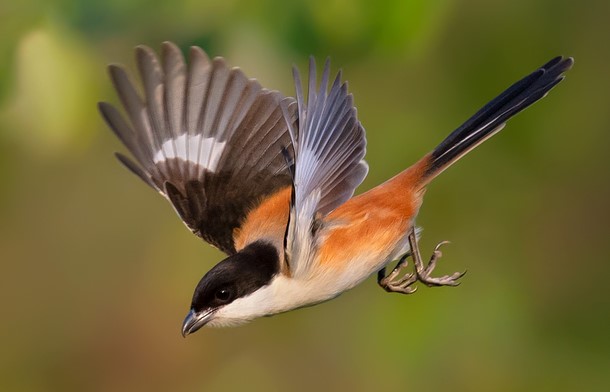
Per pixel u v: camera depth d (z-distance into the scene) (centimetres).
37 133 970
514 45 1105
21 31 950
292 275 823
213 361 1356
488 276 1146
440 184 1156
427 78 1131
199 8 946
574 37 1111
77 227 1368
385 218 856
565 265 1158
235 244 865
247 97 879
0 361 1441
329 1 938
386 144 1130
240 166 883
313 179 790
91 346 1416
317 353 1262
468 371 1118
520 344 1130
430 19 948
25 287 1401
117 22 945
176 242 1325
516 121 1134
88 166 1348
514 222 1155
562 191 1154
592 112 1128
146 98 873
